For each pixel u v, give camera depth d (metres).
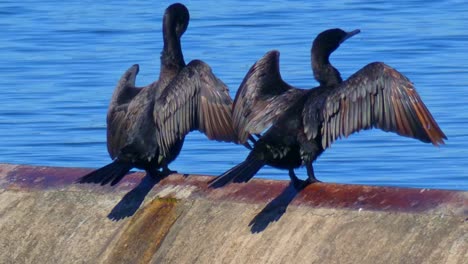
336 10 37.69
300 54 29.83
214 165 21.27
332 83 11.59
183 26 12.63
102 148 23.00
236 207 10.89
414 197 10.10
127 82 12.63
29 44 33.38
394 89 10.48
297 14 36.81
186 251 10.71
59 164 22.36
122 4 40.59
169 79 12.25
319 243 10.04
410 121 10.38
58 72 29.39
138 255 10.95
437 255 9.32
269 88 11.44
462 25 34.09
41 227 11.66
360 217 10.10
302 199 10.67
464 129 23.09
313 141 10.80
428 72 27.97
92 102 26.20
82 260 11.16
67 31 35.06
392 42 31.70
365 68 10.72
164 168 11.80
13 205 12.03
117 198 11.63
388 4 38.88
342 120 10.64
